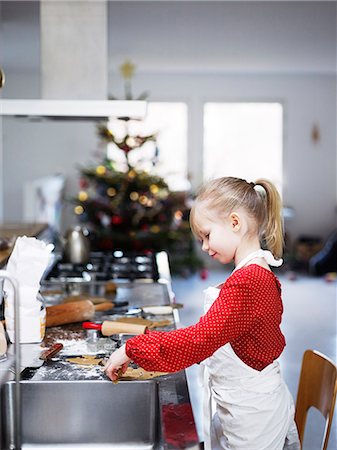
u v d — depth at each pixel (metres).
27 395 1.87
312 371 2.35
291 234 10.86
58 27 3.87
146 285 3.51
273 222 1.97
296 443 2.01
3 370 1.97
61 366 2.04
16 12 6.32
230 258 1.96
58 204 9.03
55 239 5.42
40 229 4.67
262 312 1.81
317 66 9.81
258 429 1.91
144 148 10.45
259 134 10.77
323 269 9.81
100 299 3.00
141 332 2.41
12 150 10.12
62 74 3.88
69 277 3.67
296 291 8.66
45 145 10.19
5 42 7.66
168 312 2.82
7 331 2.26
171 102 10.54
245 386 1.91
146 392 1.89
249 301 1.79
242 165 10.80
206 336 1.73
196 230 1.98
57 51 3.87
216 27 7.14
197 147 10.62
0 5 6.06
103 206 7.34
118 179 7.39
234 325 1.77
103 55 3.88
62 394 1.88
